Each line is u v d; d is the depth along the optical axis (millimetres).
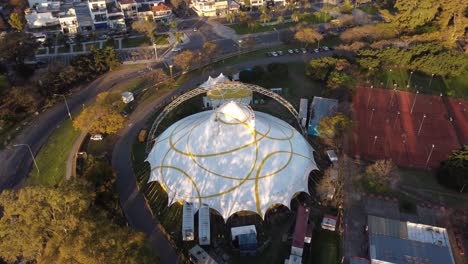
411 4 153500
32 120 117125
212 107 119938
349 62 136375
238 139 84500
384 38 155500
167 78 141000
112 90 133625
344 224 79188
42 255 57312
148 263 58656
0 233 56281
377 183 85500
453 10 148000
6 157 101062
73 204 59250
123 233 59969
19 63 143500
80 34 174500
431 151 100938
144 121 115875
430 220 79812
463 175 84438
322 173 92125
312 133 106812
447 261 68250
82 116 104375
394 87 130875
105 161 92625
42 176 94625
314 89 130500
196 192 80812
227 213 77938
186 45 170750
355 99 123875
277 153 84938
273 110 118938
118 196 85375
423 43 143625
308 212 79000
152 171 89312
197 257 71250
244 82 133625
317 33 158500
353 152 100500
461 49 150375
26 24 194000
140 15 197750
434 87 131000
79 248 53219
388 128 110250
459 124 112312
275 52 158625
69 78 130500
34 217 55938
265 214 80000
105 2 184625
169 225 79938
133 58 159625
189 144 87188
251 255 74000
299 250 71750
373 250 70375
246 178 80562
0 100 114812
